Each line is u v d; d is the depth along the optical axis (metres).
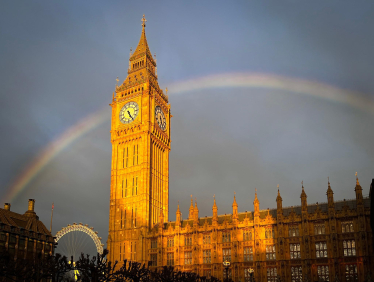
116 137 143.38
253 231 106.25
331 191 97.12
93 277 58.31
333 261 92.88
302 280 95.69
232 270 106.31
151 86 145.62
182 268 115.56
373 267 89.00
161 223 123.19
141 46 156.50
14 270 58.44
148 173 133.25
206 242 114.62
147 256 124.06
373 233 51.31
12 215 102.31
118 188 137.88
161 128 147.12
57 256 59.41
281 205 103.19
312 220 98.44
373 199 49.38
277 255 100.50
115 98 150.38
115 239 132.25
